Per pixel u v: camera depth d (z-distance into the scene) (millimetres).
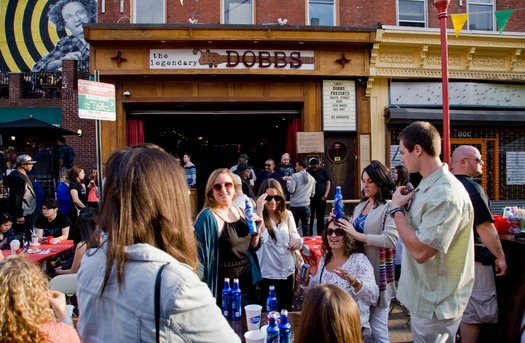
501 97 12164
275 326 2488
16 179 7715
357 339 1917
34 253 5492
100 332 1361
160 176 1433
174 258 1414
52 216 6707
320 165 11469
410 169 2830
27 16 18047
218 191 3678
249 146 16516
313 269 3930
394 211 2760
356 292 3275
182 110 11477
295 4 11820
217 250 3504
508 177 12180
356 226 3904
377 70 11484
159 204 1407
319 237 6305
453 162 3881
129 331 1277
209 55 10883
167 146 15797
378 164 3885
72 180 8391
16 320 1762
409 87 11797
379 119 11703
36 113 15883
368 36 11211
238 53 10953
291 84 11430
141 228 1377
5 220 6172
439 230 2510
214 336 1322
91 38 10500
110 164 1485
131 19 11477
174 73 10836
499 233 4207
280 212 4551
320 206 9609
